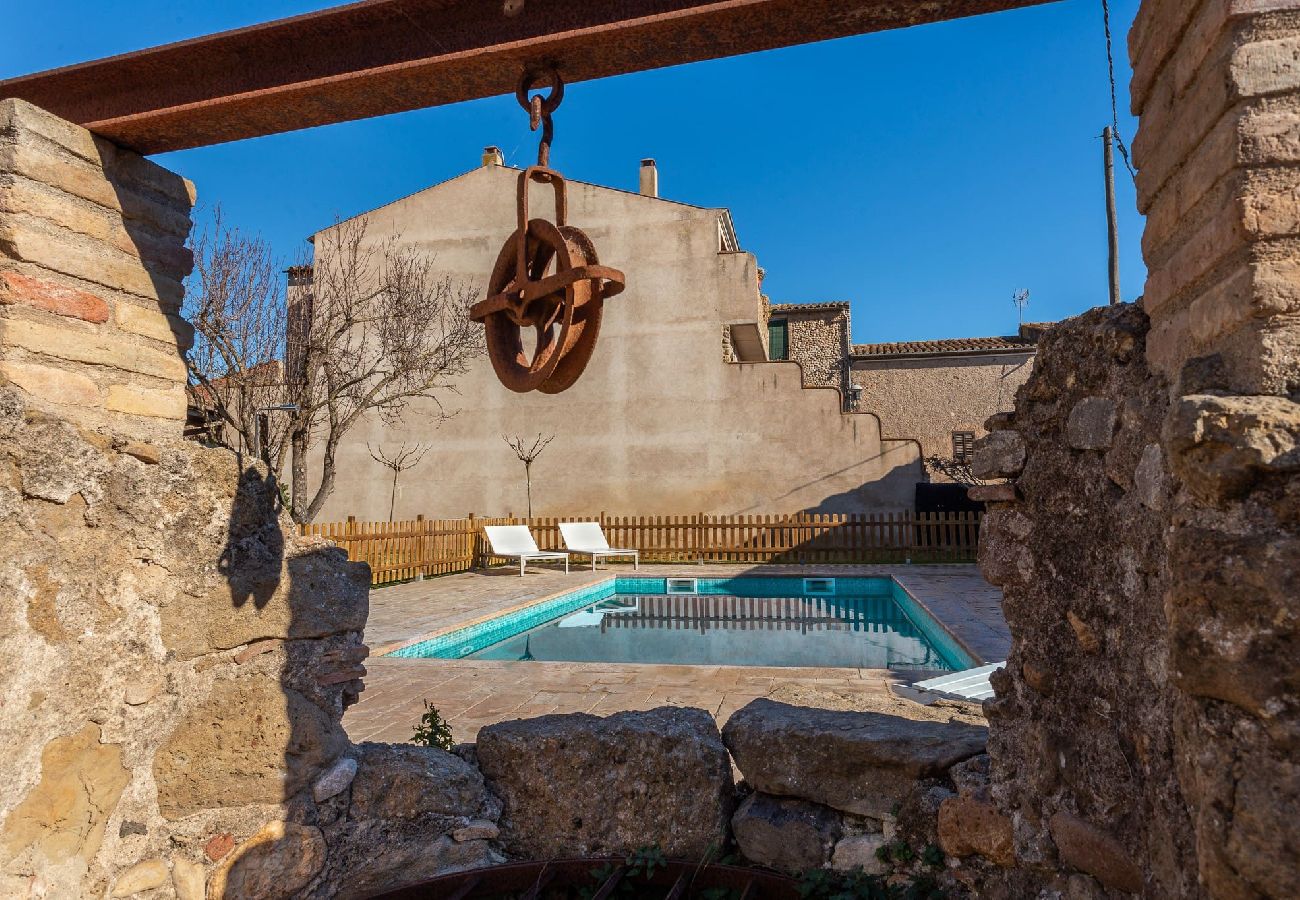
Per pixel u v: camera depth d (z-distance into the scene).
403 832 2.73
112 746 2.25
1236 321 1.33
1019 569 2.19
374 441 18.06
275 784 2.56
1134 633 1.70
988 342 23.84
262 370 11.11
